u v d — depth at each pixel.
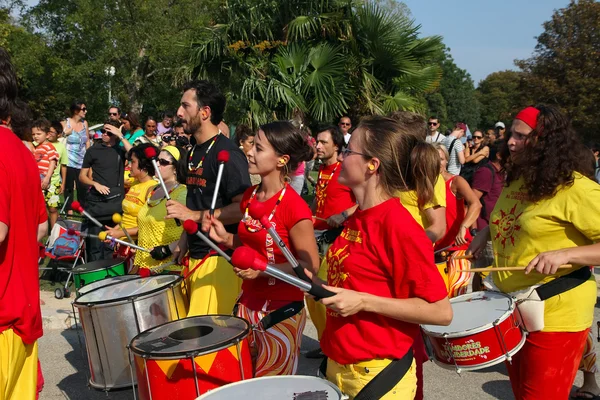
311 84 14.97
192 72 17.09
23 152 2.81
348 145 2.31
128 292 3.75
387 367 2.23
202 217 3.70
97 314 3.56
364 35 15.77
